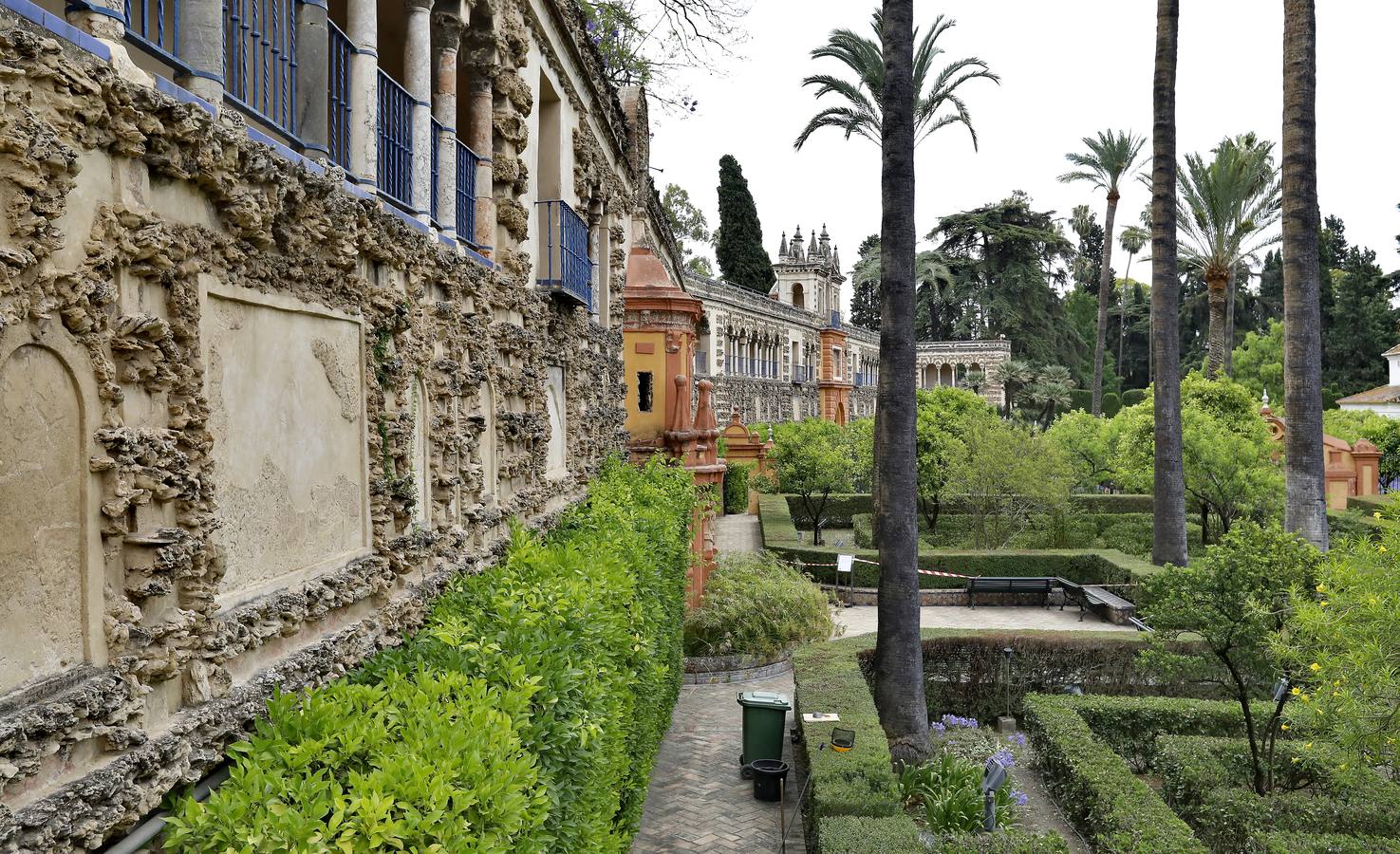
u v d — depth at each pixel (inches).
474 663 206.4
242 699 150.4
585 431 508.7
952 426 1333.7
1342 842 346.6
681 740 539.2
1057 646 607.2
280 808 126.1
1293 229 709.3
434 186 286.8
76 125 115.3
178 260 138.6
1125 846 343.9
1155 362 925.8
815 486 1381.6
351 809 127.3
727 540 1234.6
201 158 141.4
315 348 192.2
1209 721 491.2
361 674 192.4
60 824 107.2
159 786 126.7
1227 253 1657.2
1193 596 432.1
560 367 456.1
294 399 183.0
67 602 119.0
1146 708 498.0
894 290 494.9
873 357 3243.1
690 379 815.7
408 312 234.1
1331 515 1171.3
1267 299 3149.6
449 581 257.8
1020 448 1101.1
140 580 129.9
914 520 494.0
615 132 625.9
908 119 495.8
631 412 797.9
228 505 157.8
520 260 358.6
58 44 112.2
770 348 2305.6
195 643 140.7
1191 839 341.7
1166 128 915.4
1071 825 419.5
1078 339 3144.7
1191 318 3272.6
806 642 703.1
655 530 463.5
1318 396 708.0
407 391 239.5
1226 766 438.6
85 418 121.4
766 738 474.6
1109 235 1950.1
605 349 587.5
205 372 148.4
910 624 488.1
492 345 324.2
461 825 135.0
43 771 110.3
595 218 582.6
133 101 126.6
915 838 323.9
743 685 661.3
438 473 264.5
